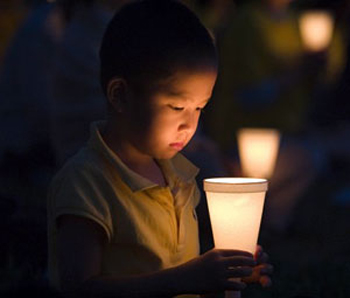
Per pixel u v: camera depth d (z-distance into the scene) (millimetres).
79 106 11914
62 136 12086
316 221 17078
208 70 6203
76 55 11828
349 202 19031
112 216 6281
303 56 16953
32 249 10602
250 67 16516
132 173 6340
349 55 26453
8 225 10734
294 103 16641
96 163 6352
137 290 6090
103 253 6324
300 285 11305
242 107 16547
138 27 6250
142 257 6391
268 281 6809
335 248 14875
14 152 17438
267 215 16438
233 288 6090
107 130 6586
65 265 6152
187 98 6172
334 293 11109
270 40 16609
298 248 14875
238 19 16641
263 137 15195
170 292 6105
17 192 15195
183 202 6695
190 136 6367
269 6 16844
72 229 6164
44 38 13992
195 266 6102
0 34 18031
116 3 12367
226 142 16766
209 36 6316
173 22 6230
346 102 29391
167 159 6742
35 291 9742
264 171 15359
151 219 6406
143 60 6148
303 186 16500
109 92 6348
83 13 11805
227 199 6254
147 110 6219
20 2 18016
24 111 16844
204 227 15188
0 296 9805
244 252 6152
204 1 21641
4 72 16312
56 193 6301
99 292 6094
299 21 17062
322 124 29969
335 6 19172
